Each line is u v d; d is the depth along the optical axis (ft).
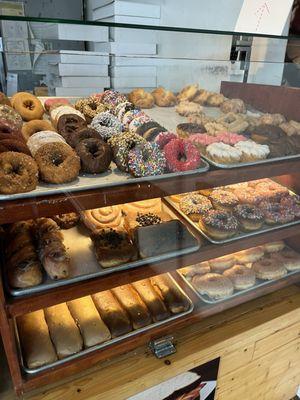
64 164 2.81
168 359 3.50
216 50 4.44
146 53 3.95
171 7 5.57
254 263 4.55
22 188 2.54
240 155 3.59
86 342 3.35
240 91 4.82
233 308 4.15
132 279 3.22
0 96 3.81
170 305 3.79
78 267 3.15
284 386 4.91
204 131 4.08
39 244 3.14
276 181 4.99
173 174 3.12
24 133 3.43
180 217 4.10
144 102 4.45
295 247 4.85
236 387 4.27
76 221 3.67
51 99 4.18
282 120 4.48
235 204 4.31
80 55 3.84
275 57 4.57
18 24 3.16
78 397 3.11
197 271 4.32
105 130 3.58
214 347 3.67
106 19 5.63
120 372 3.34
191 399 3.87
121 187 2.88
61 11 6.73
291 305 4.25
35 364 3.11
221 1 5.71
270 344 4.20
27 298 2.77
